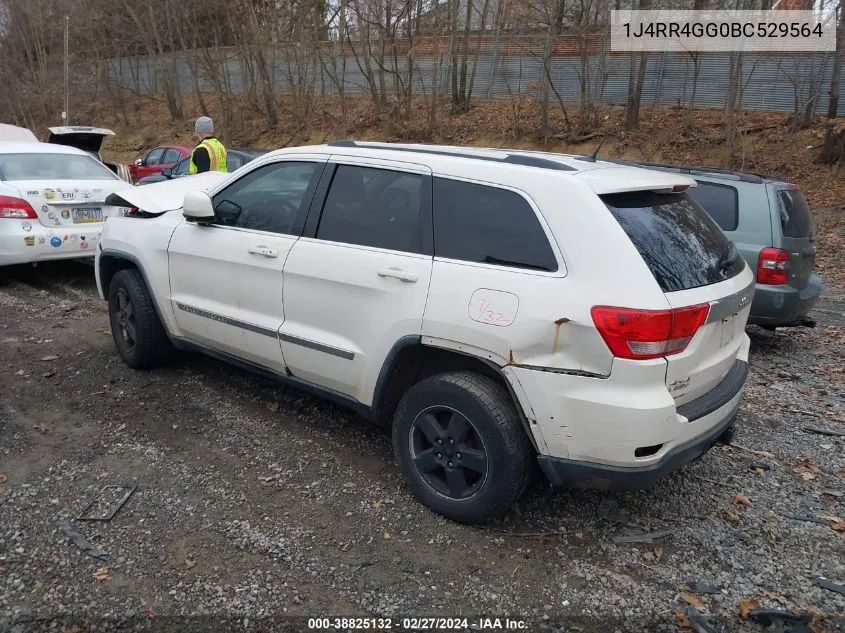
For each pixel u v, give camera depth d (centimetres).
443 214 342
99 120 3528
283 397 489
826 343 692
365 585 297
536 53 2119
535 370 301
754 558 324
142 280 509
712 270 329
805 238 615
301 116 2569
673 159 1694
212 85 3219
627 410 285
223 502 356
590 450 298
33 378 515
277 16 2569
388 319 346
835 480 400
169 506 351
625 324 283
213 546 320
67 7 3662
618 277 290
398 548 322
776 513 363
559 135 1931
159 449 410
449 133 2142
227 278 432
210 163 821
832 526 352
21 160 802
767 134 1655
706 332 311
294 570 305
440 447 340
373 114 2361
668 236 320
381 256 355
